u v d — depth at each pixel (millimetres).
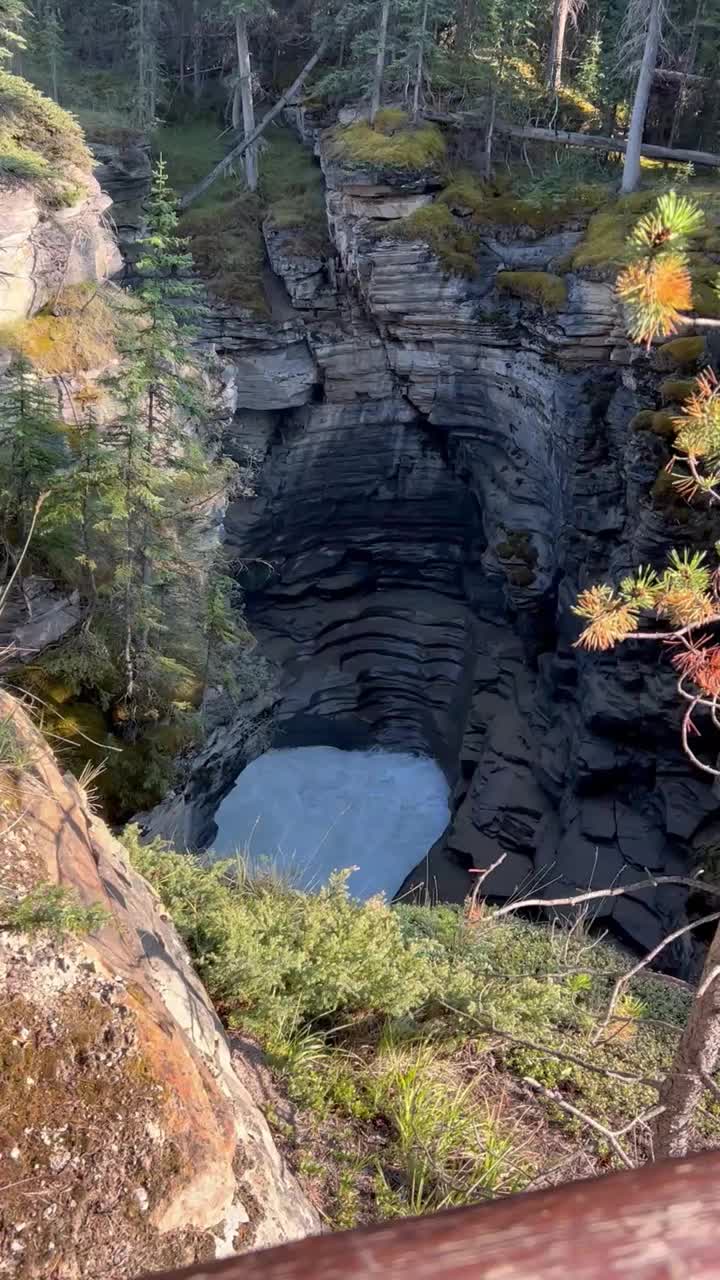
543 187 31594
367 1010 6727
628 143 29688
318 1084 5855
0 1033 3582
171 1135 3467
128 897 5336
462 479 36500
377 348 34031
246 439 34781
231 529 35250
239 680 22219
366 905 7906
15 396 14016
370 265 31438
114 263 20484
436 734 38438
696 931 21500
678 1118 5137
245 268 33688
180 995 4727
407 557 38438
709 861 21984
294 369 33969
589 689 26859
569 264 28438
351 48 35062
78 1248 3141
